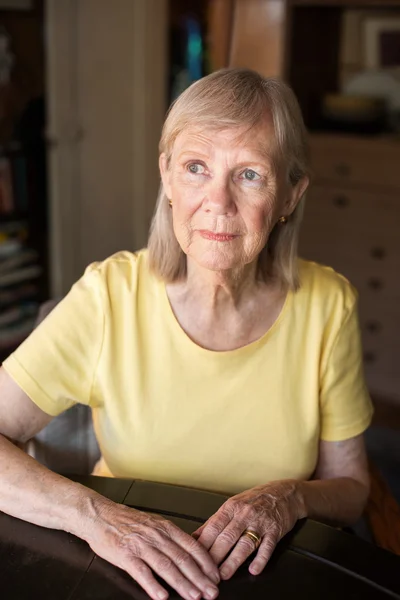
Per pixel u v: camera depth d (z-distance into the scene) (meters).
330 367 1.20
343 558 0.93
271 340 1.18
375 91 3.23
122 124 3.53
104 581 0.86
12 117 3.21
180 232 1.08
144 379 1.16
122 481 1.07
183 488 1.05
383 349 3.13
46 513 0.97
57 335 1.14
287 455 1.17
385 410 3.06
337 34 3.28
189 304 1.16
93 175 3.53
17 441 1.15
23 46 3.19
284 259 1.19
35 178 3.38
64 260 3.56
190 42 3.30
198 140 1.01
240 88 1.01
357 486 1.20
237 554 0.90
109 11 3.31
